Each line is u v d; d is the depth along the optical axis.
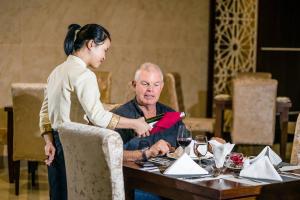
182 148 3.32
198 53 8.51
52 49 7.24
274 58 8.95
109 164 2.63
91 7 7.50
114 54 7.77
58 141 3.34
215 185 2.70
